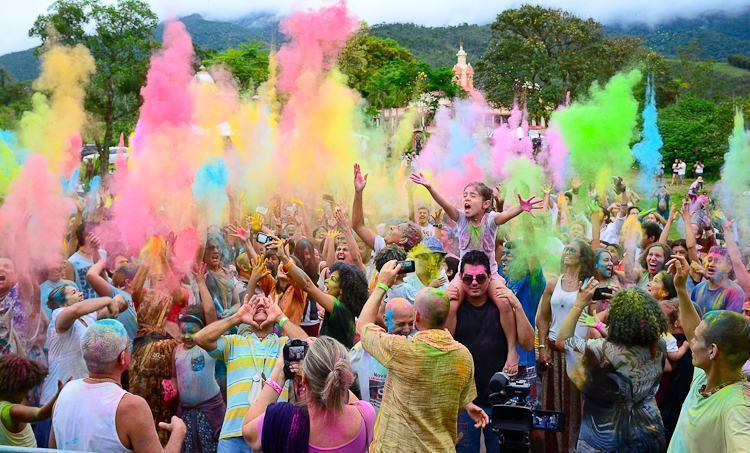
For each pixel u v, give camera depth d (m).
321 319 6.29
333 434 3.64
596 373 4.61
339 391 3.61
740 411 3.56
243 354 4.66
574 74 63.31
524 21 63.75
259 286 6.14
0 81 29.16
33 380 4.26
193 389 5.11
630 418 4.56
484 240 6.12
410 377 3.85
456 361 3.88
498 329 5.22
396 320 4.41
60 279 6.76
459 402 3.93
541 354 5.77
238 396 4.55
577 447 4.79
